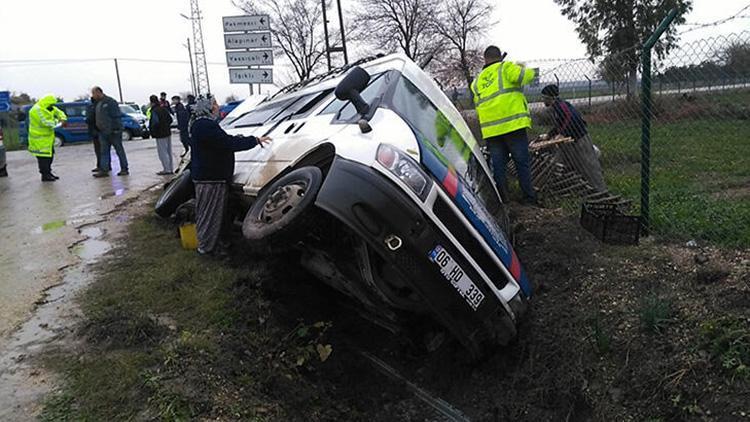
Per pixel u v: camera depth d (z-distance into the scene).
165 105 12.95
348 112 4.27
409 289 3.83
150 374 3.32
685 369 3.29
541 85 7.70
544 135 8.04
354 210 3.34
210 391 3.27
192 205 5.98
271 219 3.66
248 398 3.33
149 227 6.67
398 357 4.46
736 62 5.12
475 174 4.56
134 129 25.03
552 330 4.13
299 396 3.62
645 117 5.04
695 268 4.27
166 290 4.60
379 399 4.05
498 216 4.62
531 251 5.27
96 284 4.83
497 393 3.97
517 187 7.45
